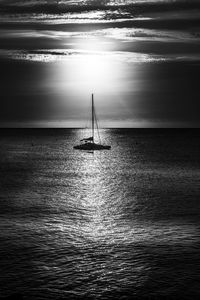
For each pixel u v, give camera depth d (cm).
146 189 7444
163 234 4306
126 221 4925
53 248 3838
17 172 10069
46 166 11488
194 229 4503
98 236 4241
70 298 2862
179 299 2859
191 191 7194
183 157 14462
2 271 3272
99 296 2895
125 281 3131
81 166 11538
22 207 5716
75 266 3403
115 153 16338
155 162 12675
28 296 2869
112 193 7006
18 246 3881
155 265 3431
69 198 6488
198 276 3209
